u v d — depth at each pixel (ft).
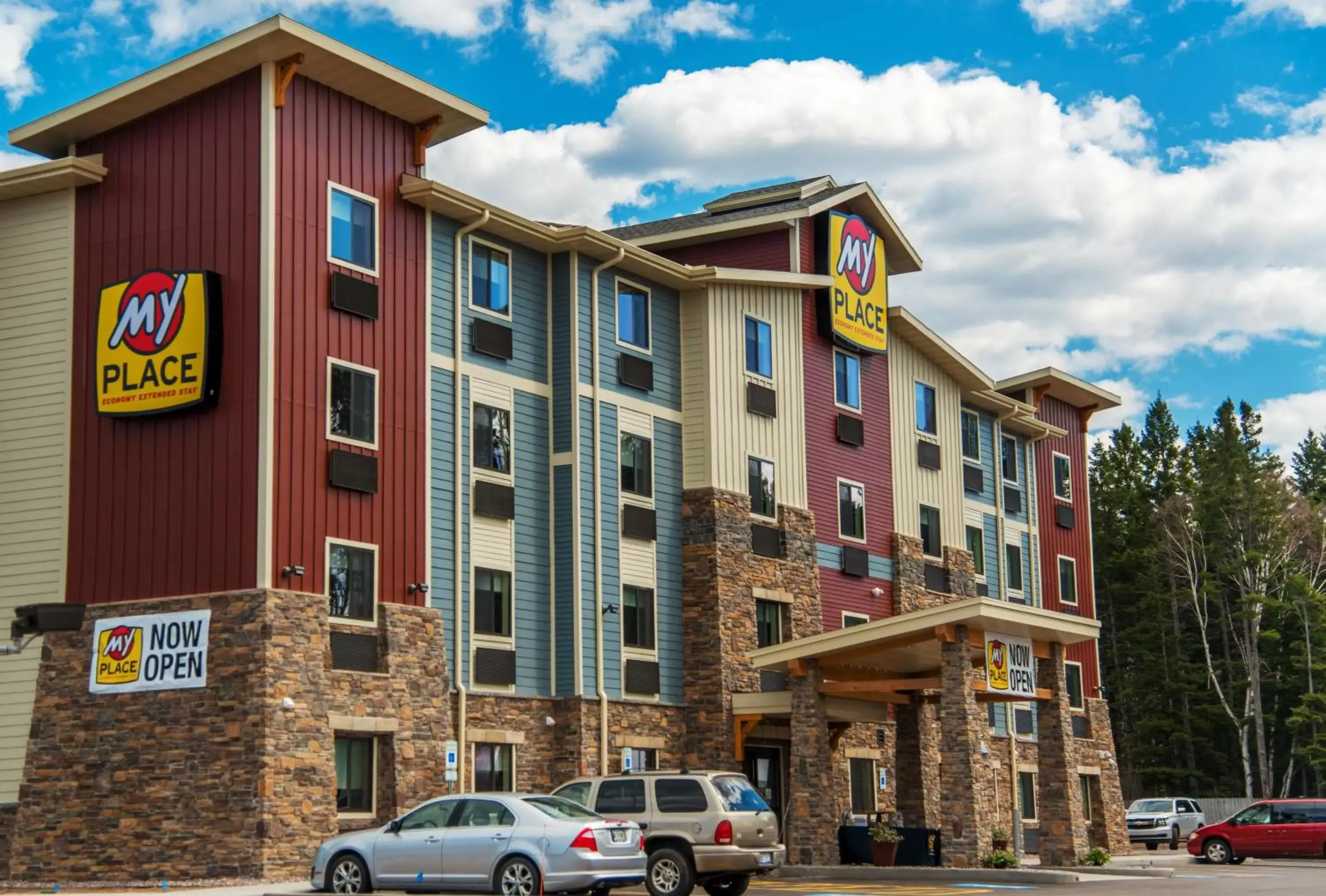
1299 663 233.96
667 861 81.30
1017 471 180.14
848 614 141.59
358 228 102.58
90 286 100.68
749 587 127.95
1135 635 253.24
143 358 96.84
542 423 116.78
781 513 133.80
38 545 98.94
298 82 99.25
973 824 107.24
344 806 96.32
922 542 154.92
